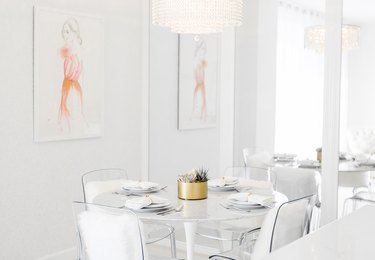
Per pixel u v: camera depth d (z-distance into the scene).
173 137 4.64
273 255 1.23
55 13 3.85
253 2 4.08
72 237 4.14
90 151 4.27
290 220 2.43
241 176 3.82
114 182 3.50
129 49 4.64
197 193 2.90
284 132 3.98
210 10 2.93
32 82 3.73
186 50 4.51
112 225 2.28
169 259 2.80
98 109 4.30
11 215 3.64
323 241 1.38
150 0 4.79
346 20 3.74
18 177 3.67
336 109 3.79
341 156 3.79
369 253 1.25
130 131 4.70
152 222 3.63
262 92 4.07
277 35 3.98
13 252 3.67
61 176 4.01
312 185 3.88
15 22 3.58
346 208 3.78
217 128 4.32
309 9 3.85
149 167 4.83
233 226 3.39
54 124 3.89
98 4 4.27
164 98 4.69
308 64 3.87
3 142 3.55
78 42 4.06
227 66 4.23
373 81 3.66
